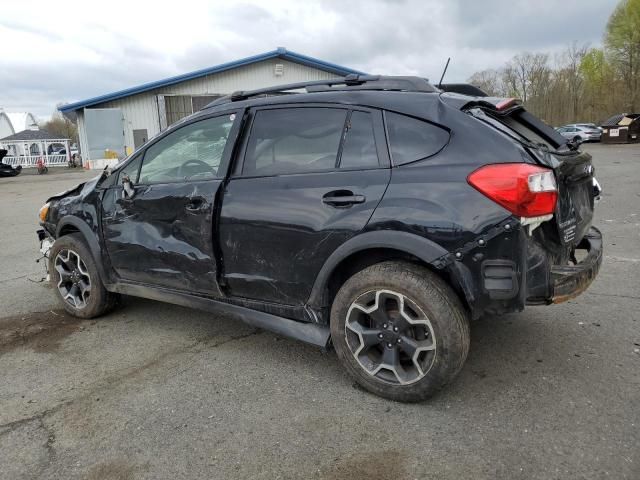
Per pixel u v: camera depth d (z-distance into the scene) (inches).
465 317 107.5
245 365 134.8
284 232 120.3
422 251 103.6
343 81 128.8
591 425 102.3
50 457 98.7
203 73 878.4
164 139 149.6
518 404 111.0
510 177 98.5
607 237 260.7
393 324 111.3
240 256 129.0
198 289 139.8
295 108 127.0
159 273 146.6
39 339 155.9
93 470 94.7
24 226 369.7
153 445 101.4
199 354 142.3
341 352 119.0
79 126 884.0
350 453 97.1
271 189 123.5
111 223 157.1
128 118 881.5
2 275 231.3
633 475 87.7
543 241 104.4
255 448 99.5
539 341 141.7
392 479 90.0
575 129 1470.2
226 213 129.4
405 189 106.6
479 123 106.7
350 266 119.9
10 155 1861.5
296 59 925.2
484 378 122.8
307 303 121.7
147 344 150.2
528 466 91.4
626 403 109.7
